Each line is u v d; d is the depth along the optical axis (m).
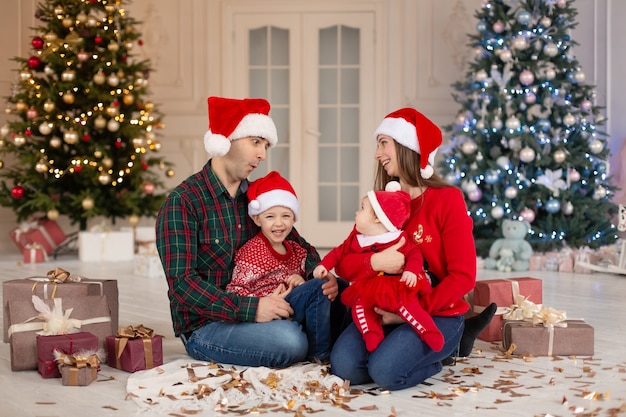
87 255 6.68
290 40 8.02
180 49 8.04
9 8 7.71
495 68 6.46
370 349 2.47
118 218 7.89
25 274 5.65
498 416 2.21
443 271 2.59
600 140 6.55
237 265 2.78
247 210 2.86
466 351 2.91
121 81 7.04
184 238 2.70
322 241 8.08
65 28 6.94
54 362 2.64
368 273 2.53
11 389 2.50
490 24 6.67
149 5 8.04
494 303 2.90
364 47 7.98
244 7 8.02
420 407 2.30
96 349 2.70
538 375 2.67
